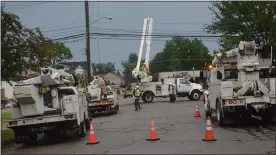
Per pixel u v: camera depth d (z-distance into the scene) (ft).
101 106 93.91
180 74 252.01
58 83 51.96
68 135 58.95
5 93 186.80
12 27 56.75
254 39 90.74
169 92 136.56
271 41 87.61
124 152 39.06
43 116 50.31
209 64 64.23
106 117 88.33
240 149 37.60
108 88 99.04
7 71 56.44
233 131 50.83
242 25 90.07
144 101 138.92
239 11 88.58
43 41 61.26
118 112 101.86
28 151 46.19
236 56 57.93
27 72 59.21
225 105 54.19
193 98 138.41
